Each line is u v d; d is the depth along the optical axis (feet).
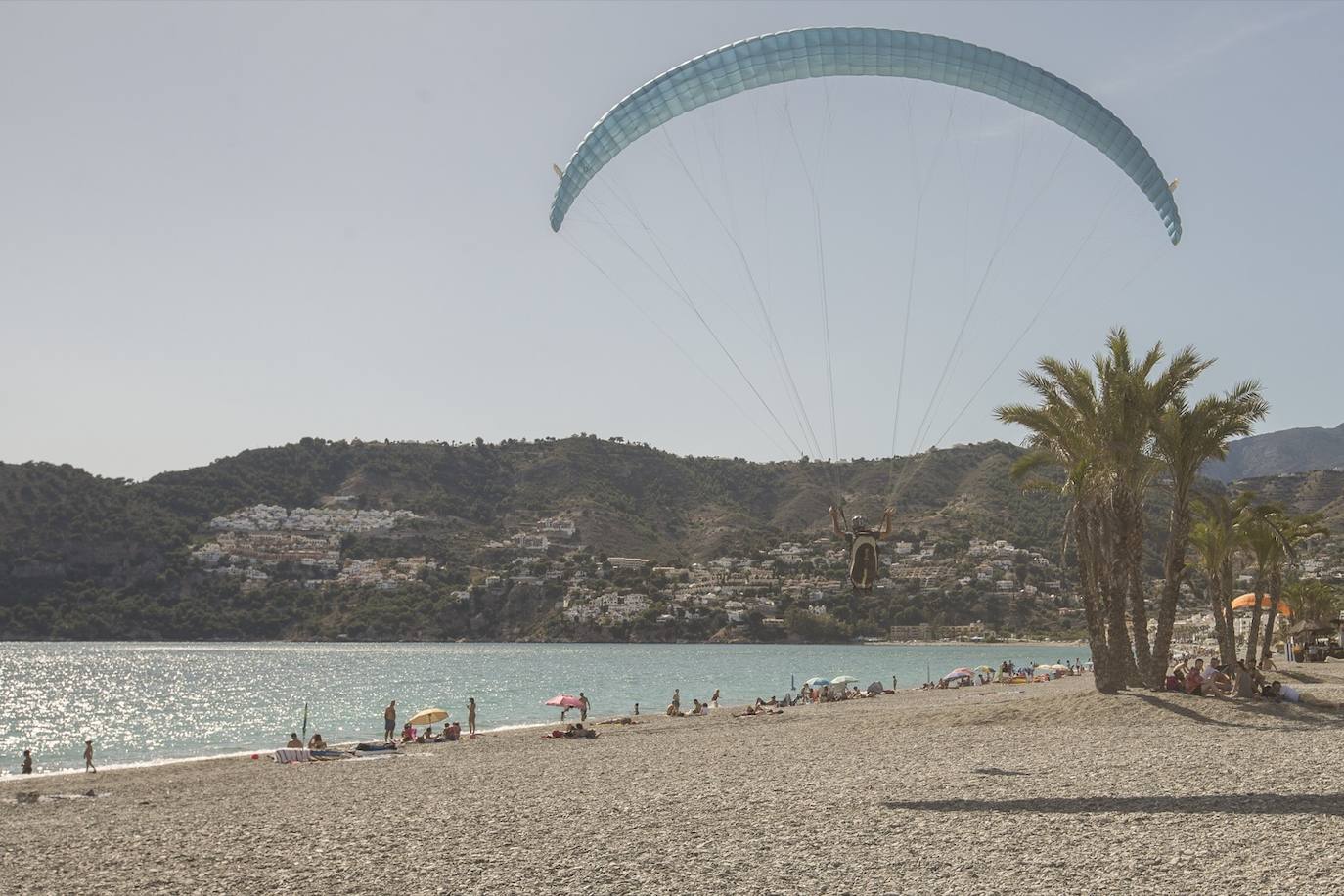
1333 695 113.09
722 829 47.67
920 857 40.55
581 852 44.04
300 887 39.99
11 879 43.14
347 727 213.66
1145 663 108.27
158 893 40.01
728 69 80.64
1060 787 55.67
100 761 158.10
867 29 79.15
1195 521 143.84
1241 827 43.42
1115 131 81.82
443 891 38.45
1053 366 105.60
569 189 85.51
